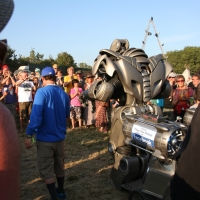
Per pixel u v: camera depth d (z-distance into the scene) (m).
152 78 3.69
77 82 7.46
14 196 0.88
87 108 7.65
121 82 3.65
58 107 3.17
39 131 3.13
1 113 0.89
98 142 6.21
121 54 3.85
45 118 3.09
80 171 4.46
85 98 3.93
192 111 3.43
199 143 1.35
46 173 3.13
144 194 3.01
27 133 3.00
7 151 0.87
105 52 3.75
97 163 4.83
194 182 1.35
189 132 1.45
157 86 3.75
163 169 2.81
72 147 5.83
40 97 3.04
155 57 3.90
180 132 2.73
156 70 3.74
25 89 7.16
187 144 1.43
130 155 3.57
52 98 3.12
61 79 8.30
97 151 5.53
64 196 3.47
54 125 3.12
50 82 3.25
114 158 3.66
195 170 1.36
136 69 3.62
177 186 1.43
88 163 4.83
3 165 0.85
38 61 36.44
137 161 3.45
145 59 3.75
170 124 2.83
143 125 3.00
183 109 5.61
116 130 3.61
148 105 3.70
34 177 4.26
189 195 1.37
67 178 4.17
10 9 0.90
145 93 3.63
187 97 5.61
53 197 3.15
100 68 3.70
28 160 5.04
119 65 3.57
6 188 0.86
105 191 3.70
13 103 7.42
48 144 3.12
